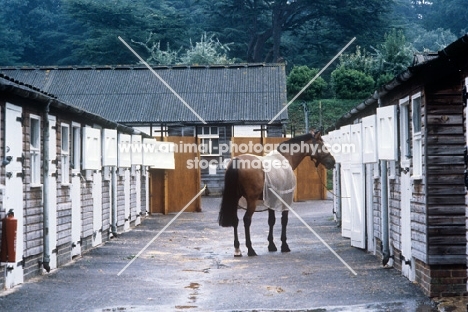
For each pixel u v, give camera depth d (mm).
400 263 12352
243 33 59281
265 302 9969
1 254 10344
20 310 9391
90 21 59781
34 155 12336
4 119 10531
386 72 47156
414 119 11062
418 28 74188
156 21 59219
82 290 10977
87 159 15352
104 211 18094
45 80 38688
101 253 15586
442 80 10227
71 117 14664
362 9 55844
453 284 10117
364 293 10453
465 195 9414
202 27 61000
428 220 10133
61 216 13656
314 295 10414
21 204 11281
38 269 12336
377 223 14461
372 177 15023
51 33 67812
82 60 60031
